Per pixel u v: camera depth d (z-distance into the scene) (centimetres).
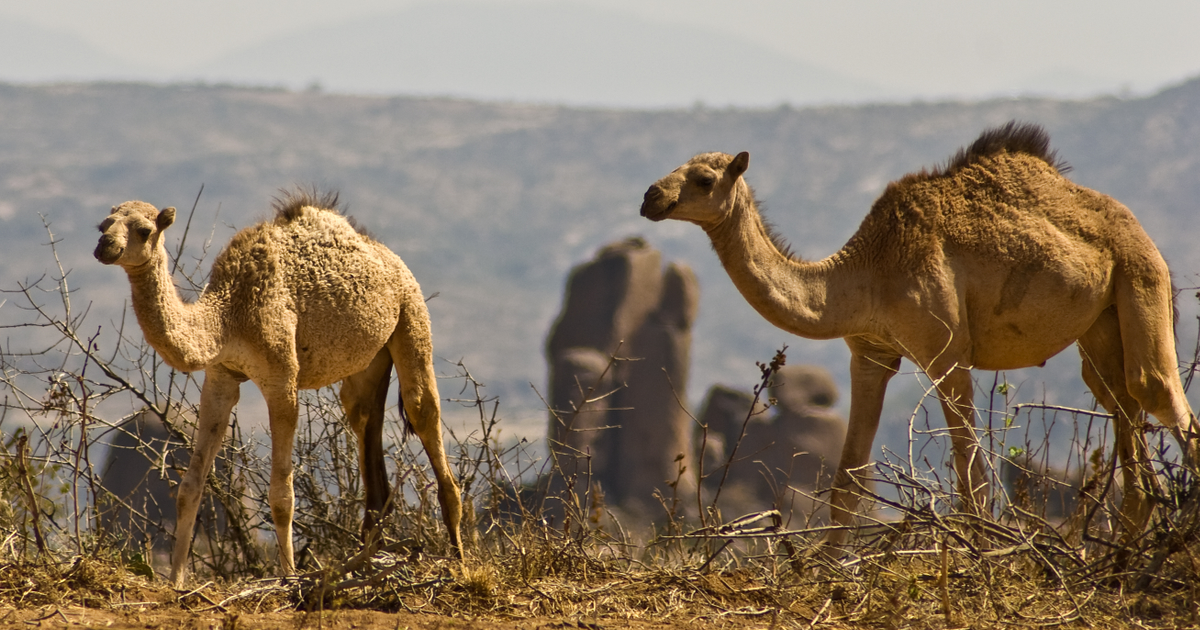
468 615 2409
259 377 2730
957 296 3045
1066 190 3172
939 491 2572
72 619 2216
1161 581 2578
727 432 17212
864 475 3094
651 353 18175
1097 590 2575
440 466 3014
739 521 2712
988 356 3155
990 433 3008
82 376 2862
